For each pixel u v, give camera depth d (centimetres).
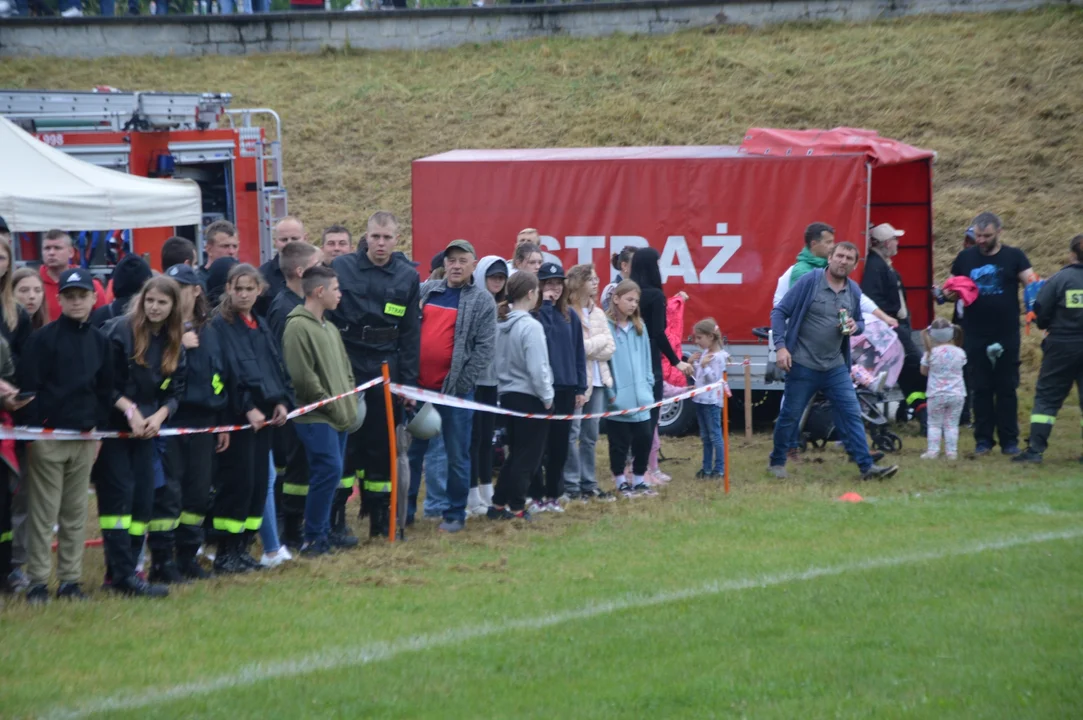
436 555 1606
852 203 2684
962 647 1116
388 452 1700
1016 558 1469
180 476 1452
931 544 1588
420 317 1728
